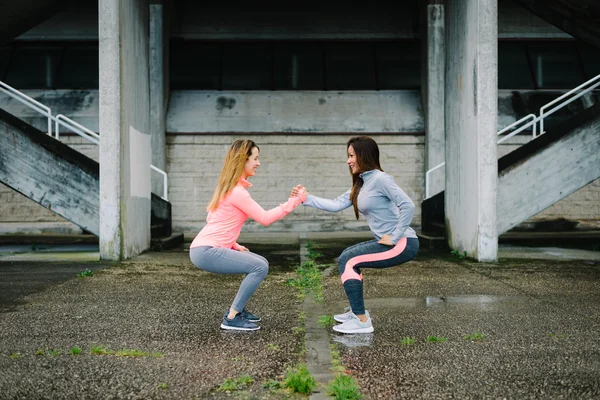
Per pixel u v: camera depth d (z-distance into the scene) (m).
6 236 14.09
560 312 5.32
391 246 4.41
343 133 15.84
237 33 17.34
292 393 3.21
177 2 17.25
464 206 9.59
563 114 15.98
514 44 17.31
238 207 4.57
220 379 3.45
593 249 10.95
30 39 17.05
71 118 15.62
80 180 9.82
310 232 15.60
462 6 9.57
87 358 3.88
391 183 4.36
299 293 6.35
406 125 15.92
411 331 4.62
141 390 3.26
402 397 3.14
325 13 17.52
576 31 11.67
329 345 4.20
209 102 16.28
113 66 8.91
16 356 3.92
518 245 11.78
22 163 9.92
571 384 3.35
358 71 17.03
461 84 9.68
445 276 7.52
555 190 9.93
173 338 4.41
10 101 15.95
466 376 3.50
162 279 7.32
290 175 15.86
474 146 9.05
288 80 16.83
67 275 7.62
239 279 7.36
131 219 9.68
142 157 10.30
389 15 17.50
